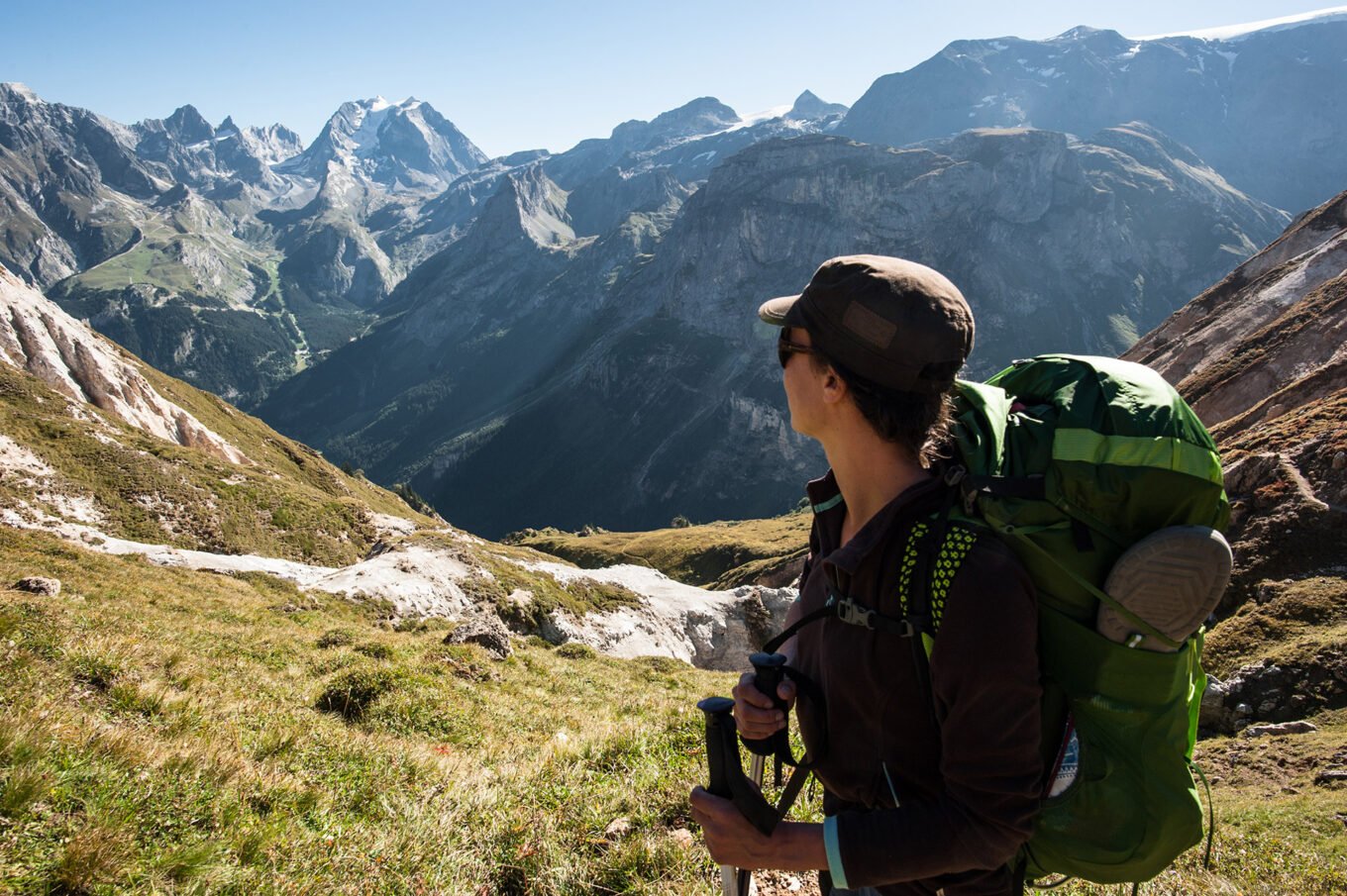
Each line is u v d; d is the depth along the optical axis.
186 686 9.51
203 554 47.88
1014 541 1.85
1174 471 1.74
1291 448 29.89
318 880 4.40
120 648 9.68
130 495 64.56
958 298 1.95
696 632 65.44
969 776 1.78
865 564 2.02
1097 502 1.78
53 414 71.94
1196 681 1.99
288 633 20.64
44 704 5.82
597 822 5.26
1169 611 1.72
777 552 148.75
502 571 54.19
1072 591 1.84
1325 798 11.84
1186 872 5.00
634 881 4.37
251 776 5.66
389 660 16.36
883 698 2.01
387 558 48.41
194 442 110.50
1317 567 25.08
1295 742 17.12
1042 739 1.92
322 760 7.38
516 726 13.53
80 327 111.38
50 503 59.12
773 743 2.24
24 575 22.64
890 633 1.95
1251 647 23.30
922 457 1.98
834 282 1.96
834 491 2.41
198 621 20.05
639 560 164.62
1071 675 1.88
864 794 2.17
